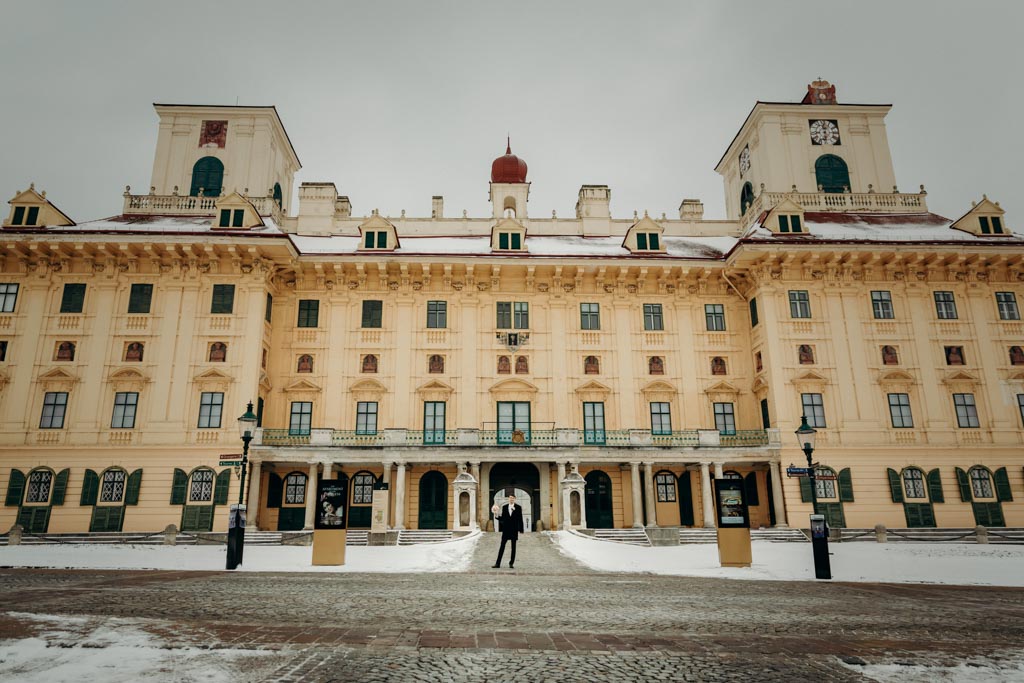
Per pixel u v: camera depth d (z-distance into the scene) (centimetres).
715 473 4006
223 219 4288
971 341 4284
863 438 4078
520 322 4472
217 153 5062
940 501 3972
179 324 4084
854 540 3628
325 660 702
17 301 4097
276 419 4256
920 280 4366
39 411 3938
